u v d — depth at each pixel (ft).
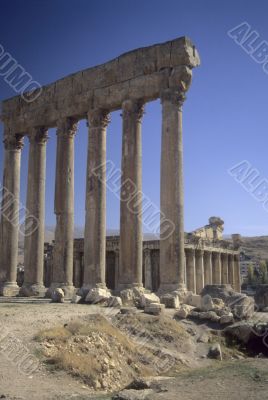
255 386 49.44
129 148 113.19
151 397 45.39
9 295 133.18
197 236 225.76
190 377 56.59
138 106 115.34
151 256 210.79
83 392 50.93
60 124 129.08
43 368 55.36
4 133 145.18
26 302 103.71
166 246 102.73
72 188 127.44
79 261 228.22
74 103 126.93
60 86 131.44
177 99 107.34
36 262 131.75
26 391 48.39
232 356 74.43
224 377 54.65
